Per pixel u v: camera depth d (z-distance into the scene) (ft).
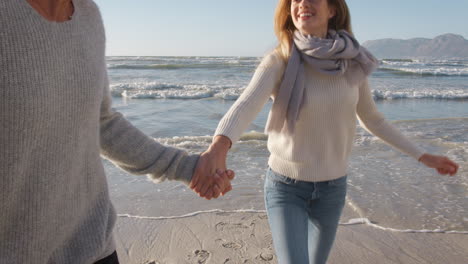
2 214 3.35
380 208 13.32
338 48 6.73
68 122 3.69
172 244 10.82
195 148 20.61
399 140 8.09
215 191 5.41
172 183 15.57
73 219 4.14
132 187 15.06
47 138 3.48
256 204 13.60
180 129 26.08
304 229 6.79
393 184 15.74
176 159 5.26
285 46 7.09
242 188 15.08
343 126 7.10
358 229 11.81
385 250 10.69
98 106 4.21
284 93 6.78
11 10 3.10
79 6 3.92
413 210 13.21
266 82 6.58
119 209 12.96
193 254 10.33
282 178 7.07
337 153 7.18
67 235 4.11
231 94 42.63
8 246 3.51
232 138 5.75
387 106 39.86
